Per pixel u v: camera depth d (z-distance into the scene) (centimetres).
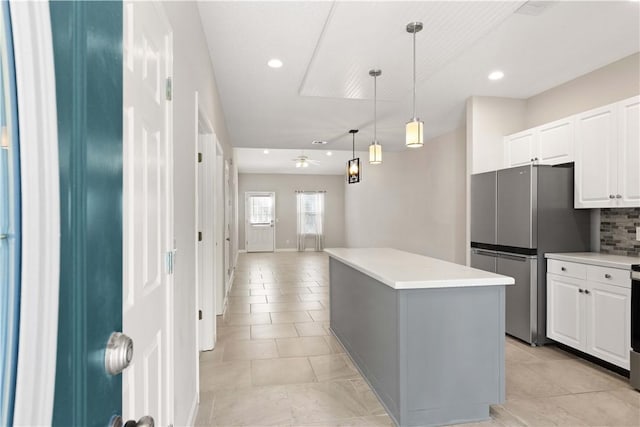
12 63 40
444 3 220
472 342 214
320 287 610
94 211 54
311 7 235
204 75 270
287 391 249
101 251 57
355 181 521
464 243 547
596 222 344
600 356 279
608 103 332
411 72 328
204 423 211
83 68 51
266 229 1190
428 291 208
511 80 368
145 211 115
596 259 286
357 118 503
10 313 39
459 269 243
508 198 357
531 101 420
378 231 859
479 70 342
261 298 529
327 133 596
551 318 327
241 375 274
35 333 41
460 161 558
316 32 268
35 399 41
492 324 216
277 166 1067
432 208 639
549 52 306
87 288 52
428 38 263
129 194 98
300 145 696
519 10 239
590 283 289
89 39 53
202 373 277
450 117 499
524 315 338
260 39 278
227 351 323
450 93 406
